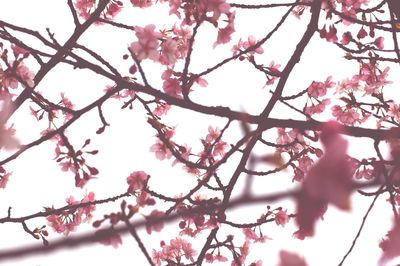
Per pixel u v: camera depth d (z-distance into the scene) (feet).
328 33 15.84
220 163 12.05
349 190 3.84
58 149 15.53
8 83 12.69
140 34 12.07
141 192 13.73
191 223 17.13
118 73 11.51
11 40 11.52
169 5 14.89
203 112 11.21
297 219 3.94
